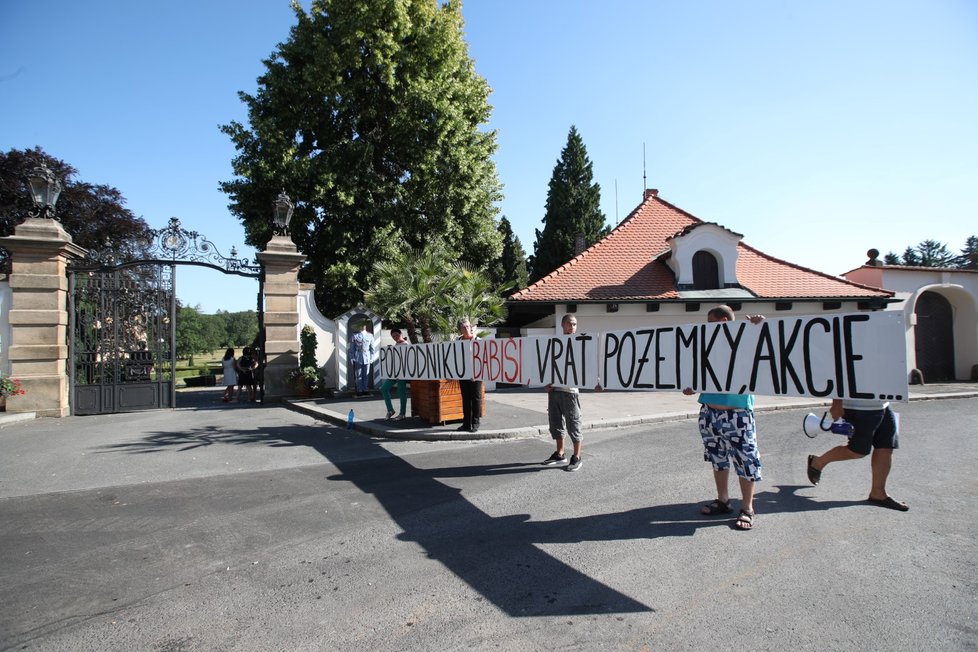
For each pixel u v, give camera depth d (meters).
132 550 4.18
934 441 7.90
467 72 21.16
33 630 3.04
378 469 6.71
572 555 3.95
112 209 22.30
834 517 4.62
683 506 5.00
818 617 3.01
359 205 18.69
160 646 2.85
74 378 12.20
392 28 18.58
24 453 7.84
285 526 4.68
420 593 3.40
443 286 13.88
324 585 3.54
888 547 3.97
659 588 3.40
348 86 18.45
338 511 5.07
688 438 8.51
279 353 14.19
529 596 3.34
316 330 15.27
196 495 5.64
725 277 17.75
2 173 20.39
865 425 4.90
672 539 4.20
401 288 13.79
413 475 6.39
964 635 2.80
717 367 4.59
